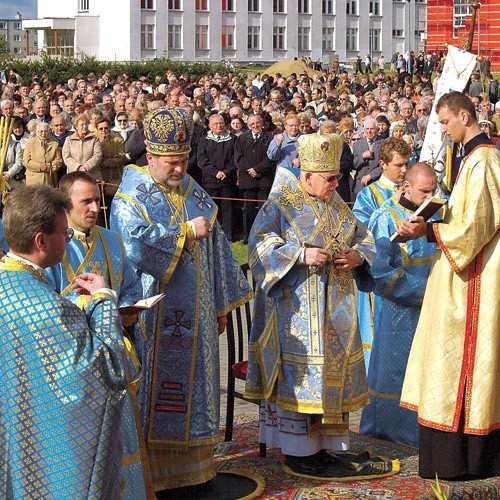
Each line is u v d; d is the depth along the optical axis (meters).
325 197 6.35
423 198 6.94
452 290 6.25
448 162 7.27
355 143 15.38
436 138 9.59
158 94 21.11
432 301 6.38
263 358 6.36
